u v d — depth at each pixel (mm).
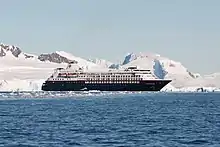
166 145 138000
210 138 152375
